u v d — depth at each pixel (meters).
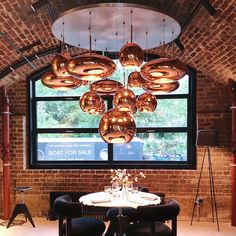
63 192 6.20
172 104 6.38
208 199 6.02
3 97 6.21
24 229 5.52
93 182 6.30
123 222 4.39
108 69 2.67
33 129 6.63
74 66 2.59
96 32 3.42
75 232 3.87
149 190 6.17
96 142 6.52
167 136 6.38
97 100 3.73
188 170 6.09
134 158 6.45
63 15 2.90
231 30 4.07
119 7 2.70
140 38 3.67
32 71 6.46
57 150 6.59
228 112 6.04
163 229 3.90
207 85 6.16
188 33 4.66
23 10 4.09
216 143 5.55
